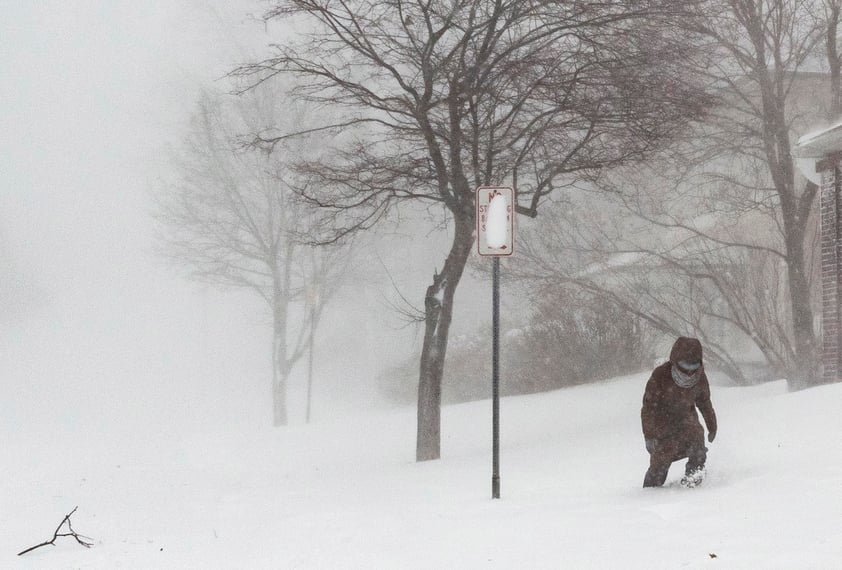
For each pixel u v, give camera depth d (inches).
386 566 572.1
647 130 1478.8
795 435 974.4
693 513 627.5
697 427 812.6
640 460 1045.8
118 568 665.0
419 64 1533.0
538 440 1595.7
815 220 2282.2
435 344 1545.3
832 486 646.5
